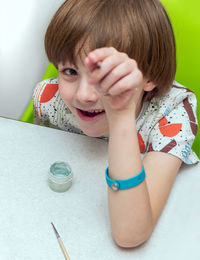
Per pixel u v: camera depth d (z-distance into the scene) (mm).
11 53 1058
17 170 634
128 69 440
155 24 642
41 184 618
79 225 570
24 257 526
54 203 594
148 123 750
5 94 1104
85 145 692
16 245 538
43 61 1166
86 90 607
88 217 582
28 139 689
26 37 1076
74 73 632
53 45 636
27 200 593
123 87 440
